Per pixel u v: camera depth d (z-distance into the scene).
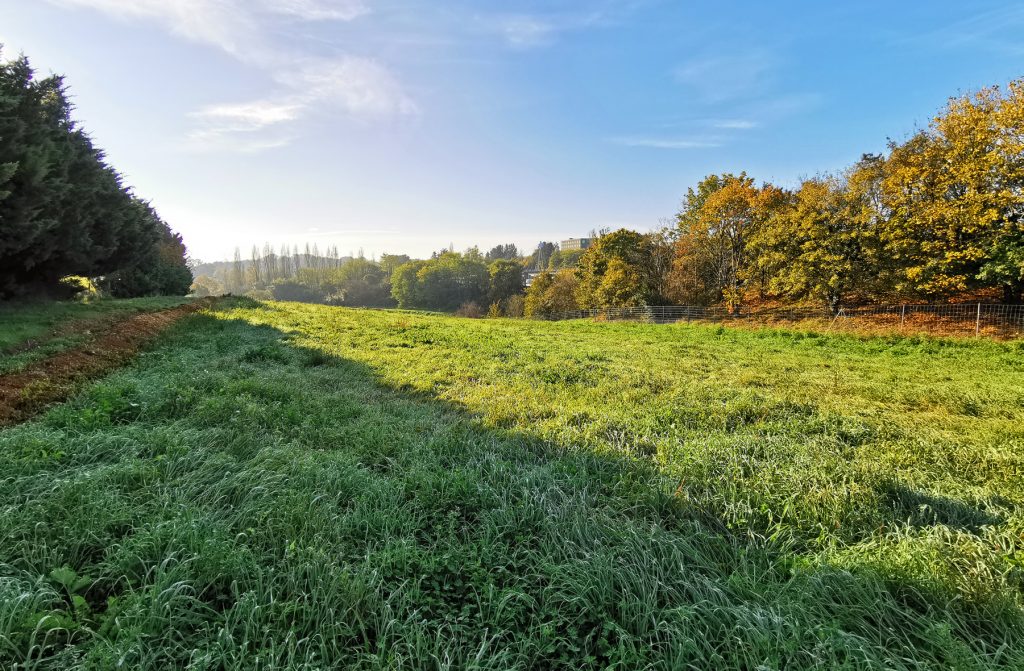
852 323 21.02
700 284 33.75
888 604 2.41
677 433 5.41
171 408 5.12
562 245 145.38
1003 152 17.62
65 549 2.53
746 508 3.49
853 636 2.15
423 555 2.79
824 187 23.59
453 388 7.69
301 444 4.53
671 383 8.26
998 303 20.56
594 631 2.34
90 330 9.05
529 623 2.41
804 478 4.02
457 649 2.13
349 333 14.25
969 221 18.31
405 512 3.30
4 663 1.85
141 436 4.14
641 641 2.23
